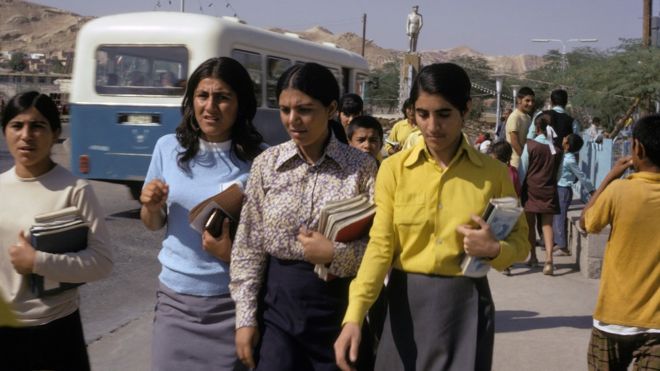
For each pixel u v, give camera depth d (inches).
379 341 127.0
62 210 132.9
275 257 130.0
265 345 128.3
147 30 473.7
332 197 129.2
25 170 135.2
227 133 144.4
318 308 127.7
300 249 127.7
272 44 532.1
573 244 376.5
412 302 121.4
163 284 144.3
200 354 141.1
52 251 130.7
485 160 122.7
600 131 1005.8
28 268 128.3
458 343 120.0
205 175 142.7
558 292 309.3
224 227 136.6
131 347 243.6
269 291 129.7
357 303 119.4
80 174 490.3
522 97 386.6
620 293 153.0
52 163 137.9
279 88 129.6
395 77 2512.3
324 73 129.1
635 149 154.6
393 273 124.6
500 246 116.6
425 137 119.4
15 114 131.5
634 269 151.6
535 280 329.4
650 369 151.2
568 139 363.6
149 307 294.2
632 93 1155.9
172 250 142.8
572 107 1306.6
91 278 135.3
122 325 268.1
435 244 120.3
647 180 152.3
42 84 1887.3
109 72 485.7
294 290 127.6
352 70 713.0
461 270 120.2
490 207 117.1
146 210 140.3
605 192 155.4
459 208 119.9
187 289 141.1
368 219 124.7
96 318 276.8
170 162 145.1
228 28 480.1
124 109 482.0
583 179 368.8
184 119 144.3
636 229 151.1
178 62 472.4
